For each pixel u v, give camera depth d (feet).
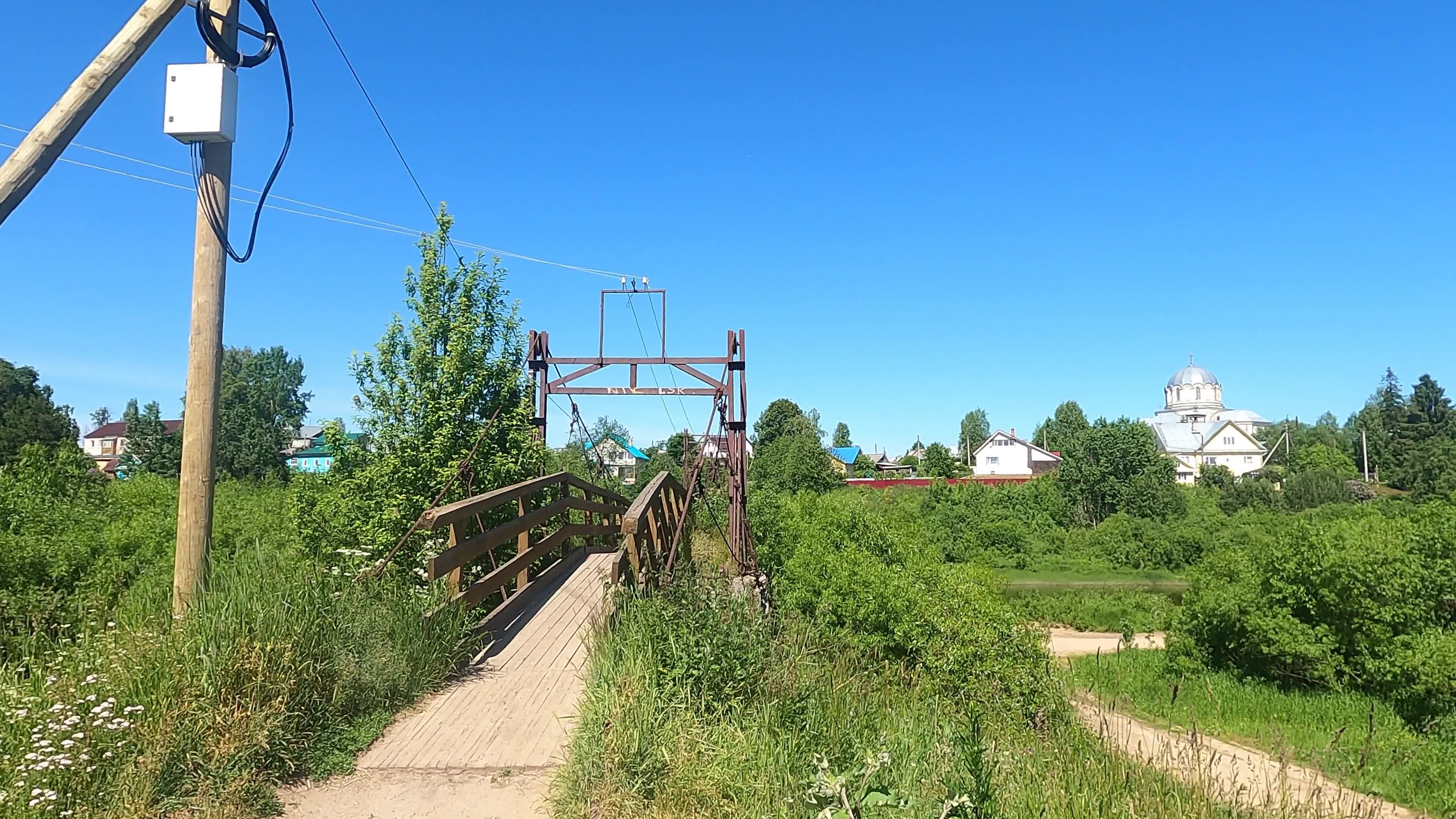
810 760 15.12
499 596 27.30
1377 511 126.93
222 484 81.20
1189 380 398.01
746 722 15.92
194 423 17.39
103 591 26.27
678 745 14.24
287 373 227.20
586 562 34.86
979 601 46.03
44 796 11.07
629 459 138.41
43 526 31.14
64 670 14.62
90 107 13.55
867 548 62.49
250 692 14.24
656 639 17.62
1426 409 258.16
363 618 17.49
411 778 14.10
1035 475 254.68
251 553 19.15
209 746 13.15
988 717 34.58
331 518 27.53
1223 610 64.95
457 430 28.60
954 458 252.83
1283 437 295.48
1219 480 207.31
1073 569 137.80
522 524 25.89
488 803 13.29
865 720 19.43
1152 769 21.65
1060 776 19.44
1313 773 37.09
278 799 13.09
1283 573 62.90
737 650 17.75
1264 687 61.31
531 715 16.89
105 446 262.26
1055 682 41.47
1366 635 57.62
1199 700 58.18
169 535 34.45
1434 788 36.63
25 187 13.01
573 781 13.33
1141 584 127.54
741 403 40.68
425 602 19.49
